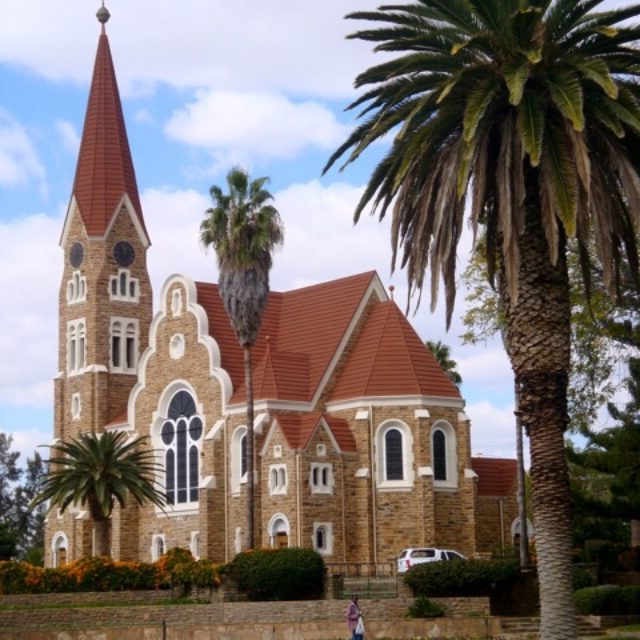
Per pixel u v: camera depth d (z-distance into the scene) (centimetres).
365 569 7644
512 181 3662
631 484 5862
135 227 10244
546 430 3634
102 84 10531
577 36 3691
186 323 8669
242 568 6247
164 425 8744
